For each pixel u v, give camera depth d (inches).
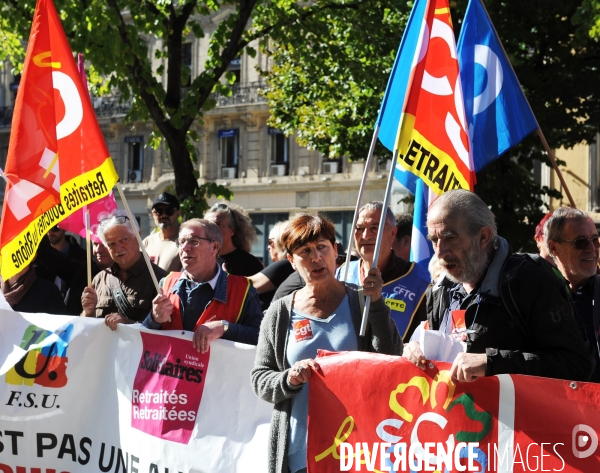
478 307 123.6
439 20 152.9
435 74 152.1
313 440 129.0
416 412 125.6
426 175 150.3
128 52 424.2
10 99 1360.7
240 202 1201.4
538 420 120.6
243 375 165.3
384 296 177.5
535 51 565.0
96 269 240.2
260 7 527.5
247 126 1192.2
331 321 136.1
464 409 123.6
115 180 170.7
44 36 173.5
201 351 166.4
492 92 184.4
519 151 577.3
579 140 586.2
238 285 179.0
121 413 173.5
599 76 554.9
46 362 179.8
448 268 124.3
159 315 169.8
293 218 139.6
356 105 642.2
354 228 171.5
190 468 164.6
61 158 172.7
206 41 1147.9
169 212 285.3
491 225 124.9
